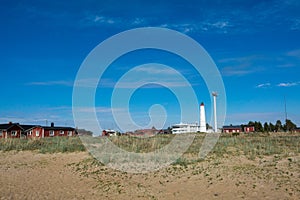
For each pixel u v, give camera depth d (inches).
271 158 586.9
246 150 697.0
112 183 488.1
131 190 444.1
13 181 523.2
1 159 721.6
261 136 1107.3
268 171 479.2
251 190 398.9
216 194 397.1
